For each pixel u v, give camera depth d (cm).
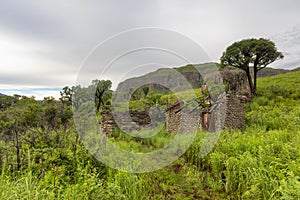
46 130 654
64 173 486
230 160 532
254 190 407
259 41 1992
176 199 462
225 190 484
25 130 738
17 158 494
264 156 523
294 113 1268
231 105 1086
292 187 344
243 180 466
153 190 486
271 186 408
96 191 390
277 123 1130
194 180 533
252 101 1731
